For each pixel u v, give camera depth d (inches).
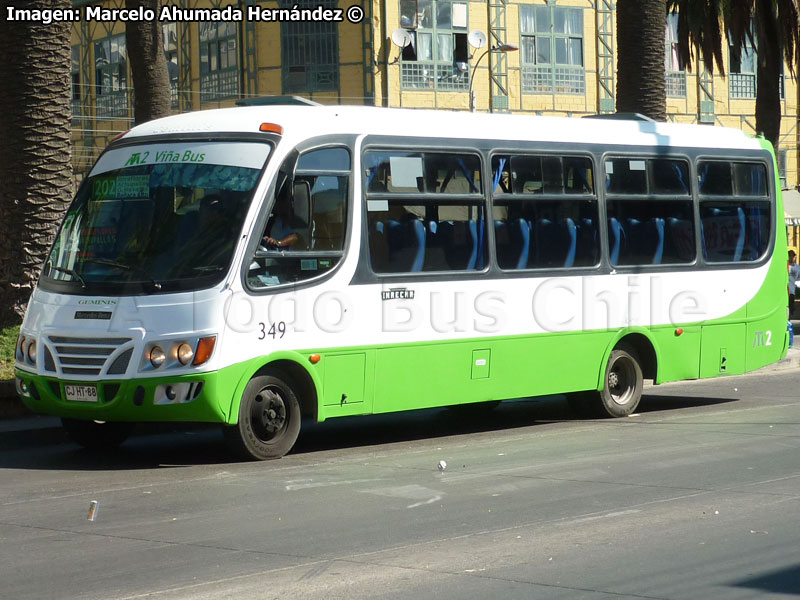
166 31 1974.7
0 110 669.3
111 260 505.4
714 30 1317.7
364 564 323.3
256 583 304.3
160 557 334.6
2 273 671.1
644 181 653.9
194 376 477.4
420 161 556.1
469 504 405.7
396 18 1809.8
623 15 970.7
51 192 671.8
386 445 557.6
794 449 518.0
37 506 414.0
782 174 2146.9
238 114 524.1
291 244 505.7
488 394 578.6
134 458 523.8
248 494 430.0
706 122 2078.0
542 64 1918.1
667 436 566.9
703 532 358.3
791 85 2155.5
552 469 475.8
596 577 307.6
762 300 714.2
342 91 1807.3
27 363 515.2
